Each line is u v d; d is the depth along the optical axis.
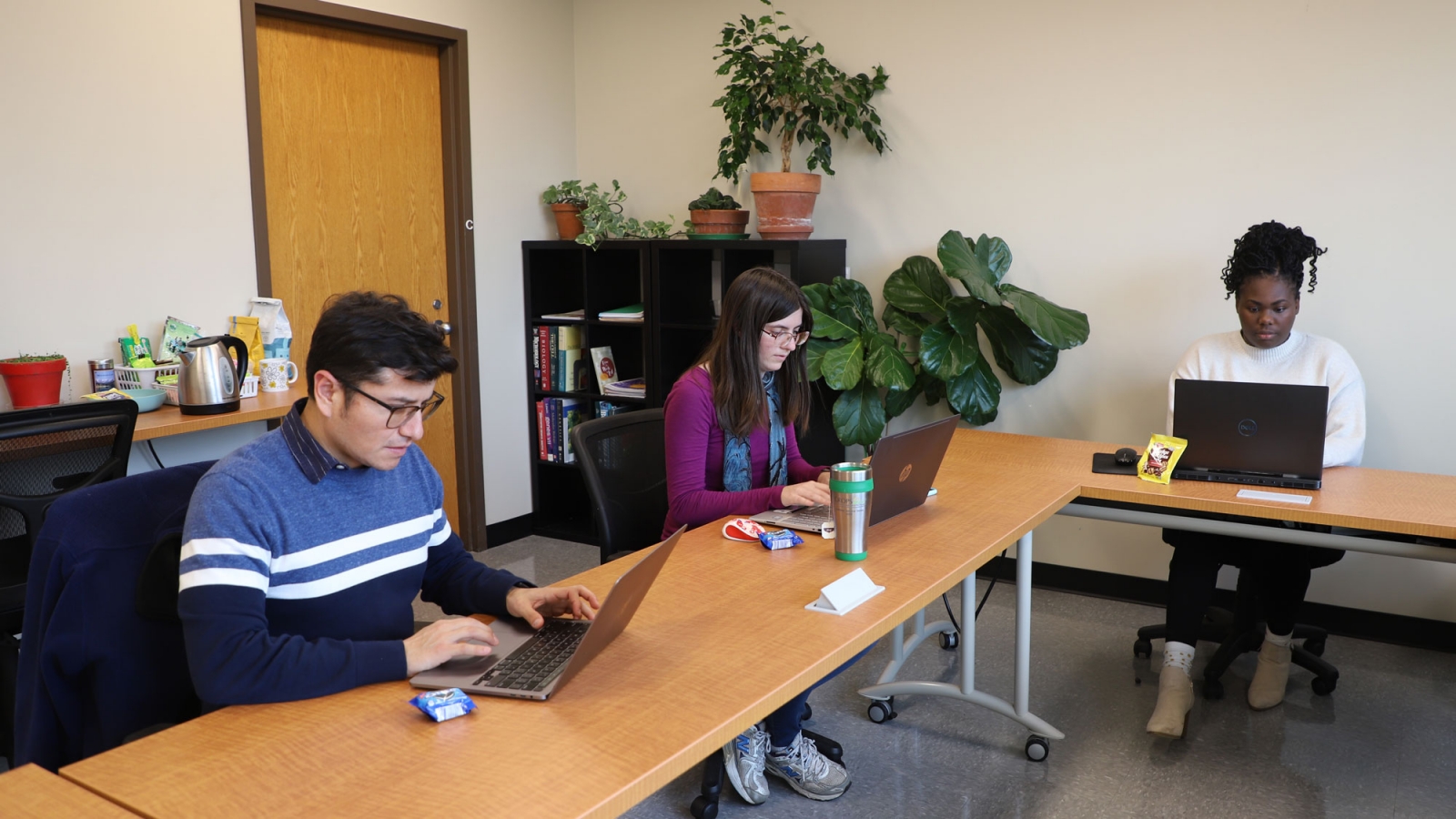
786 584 1.69
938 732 2.66
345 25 3.59
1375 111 3.03
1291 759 2.49
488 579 1.57
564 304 4.57
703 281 4.27
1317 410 2.39
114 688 1.35
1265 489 2.40
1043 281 3.63
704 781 2.24
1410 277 3.05
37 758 1.33
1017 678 2.55
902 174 3.86
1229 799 2.31
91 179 2.94
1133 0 3.35
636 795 1.05
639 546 2.38
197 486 1.31
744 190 4.21
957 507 2.20
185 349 2.84
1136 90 3.38
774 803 2.33
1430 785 2.36
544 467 4.54
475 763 1.09
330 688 1.26
